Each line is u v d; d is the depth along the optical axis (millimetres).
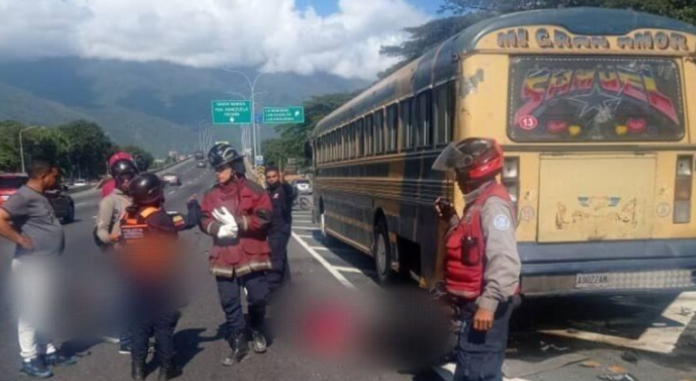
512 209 4164
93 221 25125
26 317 6355
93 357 6930
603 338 7148
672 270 6902
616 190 6941
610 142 6945
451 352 6293
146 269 6164
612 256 6812
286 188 8328
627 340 7062
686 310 8203
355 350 6543
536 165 6824
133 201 6262
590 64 6957
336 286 9219
